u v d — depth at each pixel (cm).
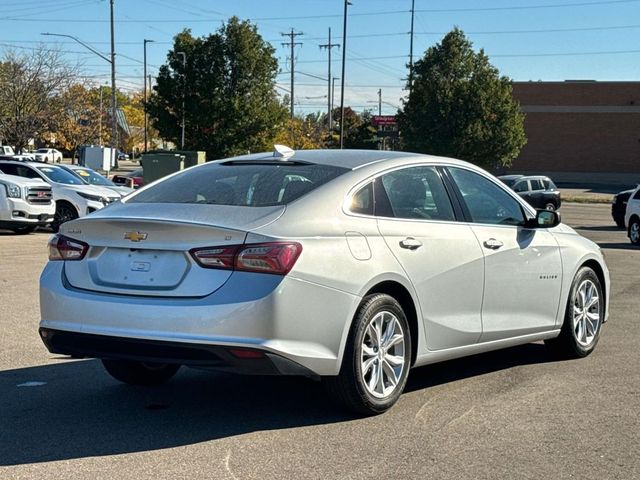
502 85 4478
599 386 614
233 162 595
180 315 461
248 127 4178
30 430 500
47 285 515
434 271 558
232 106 4103
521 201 671
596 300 726
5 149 4203
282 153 585
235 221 481
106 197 1920
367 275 507
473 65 4488
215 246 470
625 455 464
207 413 541
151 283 480
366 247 514
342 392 509
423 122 4478
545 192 3266
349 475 428
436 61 4512
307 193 516
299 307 470
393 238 535
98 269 501
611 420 529
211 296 463
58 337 502
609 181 6612
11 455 455
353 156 583
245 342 455
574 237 713
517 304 636
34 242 1636
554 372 659
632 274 1322
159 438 487
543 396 585
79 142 5909
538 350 747
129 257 491
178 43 4153
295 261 470
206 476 425
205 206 512
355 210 527
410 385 614
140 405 559
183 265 475
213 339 456
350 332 502
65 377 632
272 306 459
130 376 598
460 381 628
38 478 421
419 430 504
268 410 548
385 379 533
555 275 671
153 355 470
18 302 941
